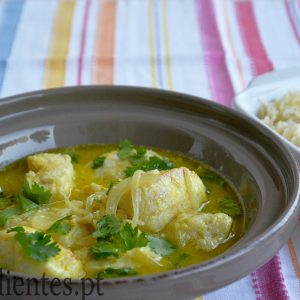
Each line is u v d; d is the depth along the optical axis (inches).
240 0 41.5
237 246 17.9
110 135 24.8
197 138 23.9
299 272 21.5
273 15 39.6
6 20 38.2
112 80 32.7
